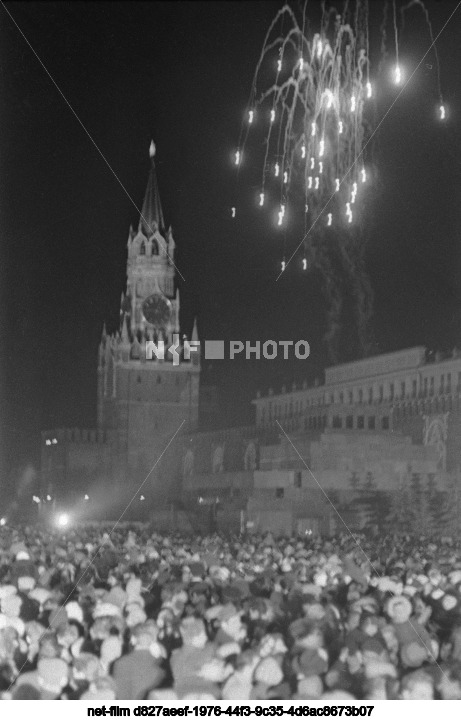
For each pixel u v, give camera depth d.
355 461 175.50
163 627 28.05
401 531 156.25
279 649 24.73
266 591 37.69
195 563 44.56
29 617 30.81
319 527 167.12
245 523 167.50
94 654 24.56
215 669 22.95
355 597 33.62
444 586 36.97
